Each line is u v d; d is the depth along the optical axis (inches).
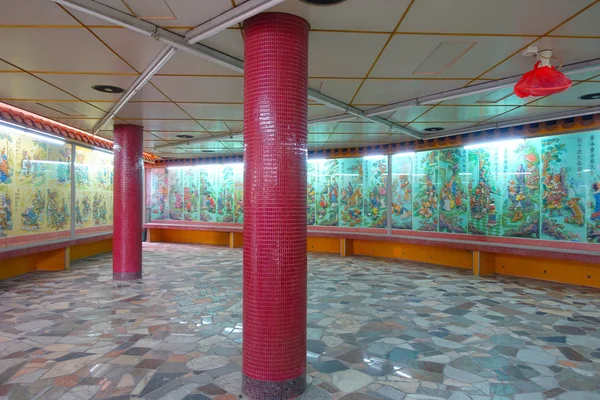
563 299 267.7
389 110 266.7
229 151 507.2
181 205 596.4
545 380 150.9
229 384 145.7
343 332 202.5
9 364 161.8
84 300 260.5
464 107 270.4
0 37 157.6
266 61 136.0
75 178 401.1
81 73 201.6
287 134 136.7
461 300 265.1
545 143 320.2
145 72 195.9
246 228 140.9
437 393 140.6
